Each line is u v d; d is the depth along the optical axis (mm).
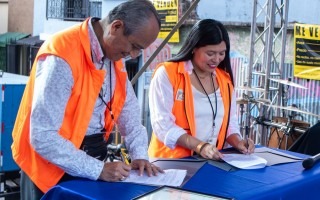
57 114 1732
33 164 1841
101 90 1925
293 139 5410
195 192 1643
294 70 7523
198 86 2504
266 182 1853
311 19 10031
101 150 1972
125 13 1728
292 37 7852
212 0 10438
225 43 2441
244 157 2213
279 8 6609
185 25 9039
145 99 7195
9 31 15742
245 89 6285
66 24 12586
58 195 1702
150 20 1732
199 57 2441
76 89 1782
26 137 1839
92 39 1836
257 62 7121
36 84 1752
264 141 6121
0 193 3824
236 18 10570
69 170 1752
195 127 2461
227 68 2607
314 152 3561
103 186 1724
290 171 2039
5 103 3811
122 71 2008
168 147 2402
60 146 1725
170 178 1853
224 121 2535
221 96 2553
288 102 7527
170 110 2449
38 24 14117
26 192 1971
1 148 3832
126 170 1826
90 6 12070
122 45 1773
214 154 2182
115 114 2012
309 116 7324
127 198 1608
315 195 1979
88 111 1820
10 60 13250
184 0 9055
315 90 7305
